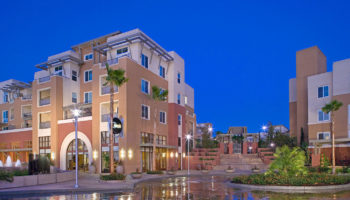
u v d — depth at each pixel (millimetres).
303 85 43438
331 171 29875
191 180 26984
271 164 21922
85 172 31500
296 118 46219
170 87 41312
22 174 22375
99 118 33156
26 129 42062
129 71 32000
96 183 23344
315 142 35844
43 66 42094
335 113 37125
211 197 15922
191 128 50750
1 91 52594
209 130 59281
